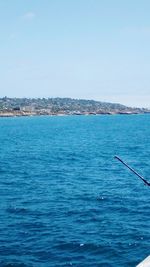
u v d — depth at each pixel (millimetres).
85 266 20328
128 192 37750
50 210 30875
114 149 81688
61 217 28922
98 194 36781
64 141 103375
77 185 41562
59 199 34719
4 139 111062
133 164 58500
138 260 21062
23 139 111000
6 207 31766
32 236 24625
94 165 57688
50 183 42688
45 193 37312
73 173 50000
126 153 73750
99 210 30922
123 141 100688
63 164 58781
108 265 20453
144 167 55188
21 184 42000
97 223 27453
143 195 36375
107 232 25453
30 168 54219
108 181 44062
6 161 62281
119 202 33562
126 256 21594
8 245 23062
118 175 48438
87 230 25844
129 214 29766
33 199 34719
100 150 80125
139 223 27438
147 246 23000
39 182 43250
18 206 32062
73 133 136625
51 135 127250
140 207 31844
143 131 141750
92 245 23062
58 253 21953
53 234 25000
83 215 29453
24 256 21484
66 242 23562
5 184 41969
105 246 22938
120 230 25844
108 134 128125
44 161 62469
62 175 48344
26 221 27844
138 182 43312
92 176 47656
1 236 24609
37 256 21531
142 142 96625
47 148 85062
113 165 57562
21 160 63750
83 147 87062
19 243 23406
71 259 21203
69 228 26266
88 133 135375
